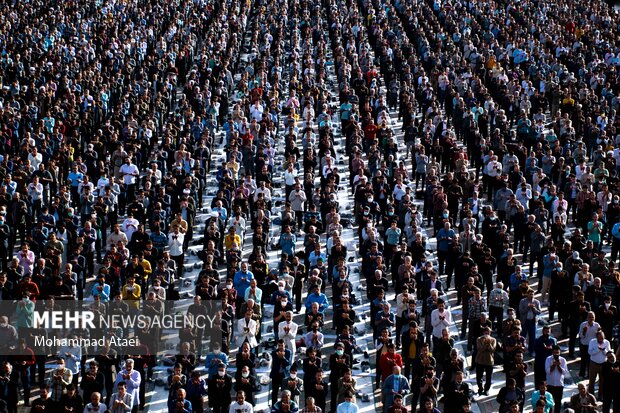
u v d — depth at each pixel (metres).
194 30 87.25
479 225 53.62
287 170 54.69
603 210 52.16
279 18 90.00
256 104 65.50
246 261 49.41
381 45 80.75
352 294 45.97
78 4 89.81
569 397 39.00
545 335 37.34
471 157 61.12
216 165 62.19
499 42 85.31
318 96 69.75
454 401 33.94
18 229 50.47
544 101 69.00
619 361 37.41
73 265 43.62
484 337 38.16
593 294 41.22
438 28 86.12
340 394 35.47
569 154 57.53
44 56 75.06
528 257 50.84
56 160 55.84
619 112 69.06
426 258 45.72
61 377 35.19
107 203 50.62
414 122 63.69
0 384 35.25
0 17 83.44
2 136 57.62
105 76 70.75
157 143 62.59
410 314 38.59
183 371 37.72
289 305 40.88
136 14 89.50
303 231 52.69
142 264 43.16
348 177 60.59
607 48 81.62
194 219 52.53
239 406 34.06
